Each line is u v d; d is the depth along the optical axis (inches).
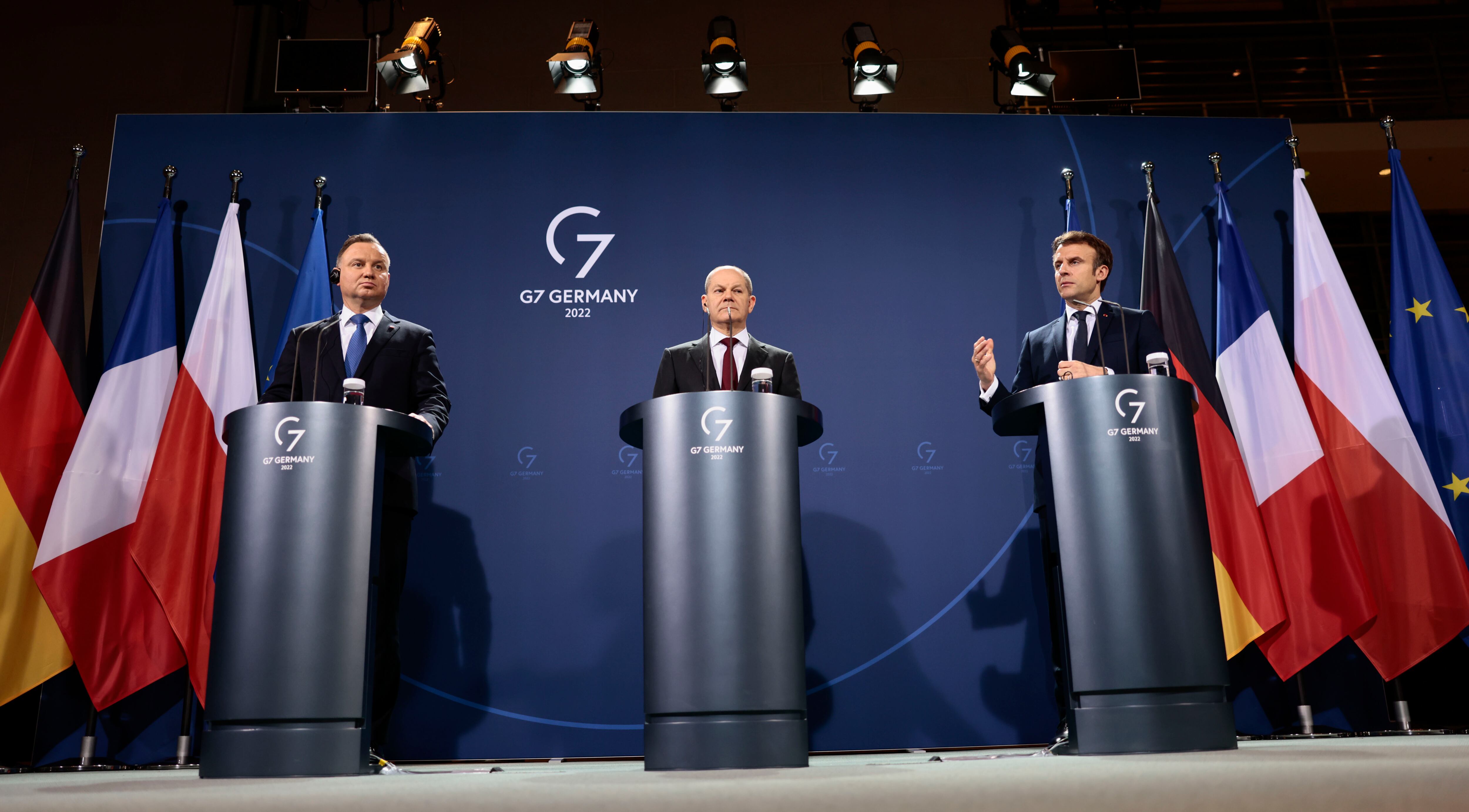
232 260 156.8
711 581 87.6
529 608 149.6
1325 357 155.6
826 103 226.2
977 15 231.3
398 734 143.9
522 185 167.5
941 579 152.9
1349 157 239.5
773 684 86.0
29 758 157.8
